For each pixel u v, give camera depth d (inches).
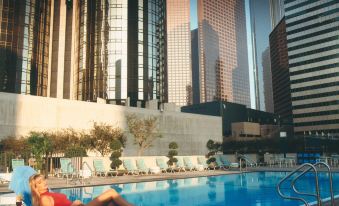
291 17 5344.5
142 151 1498.5
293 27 5295.3
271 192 661.9
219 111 3378.4
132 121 1437.0
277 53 7224.4
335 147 2030.0
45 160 952.3
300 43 5182.1
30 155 911.0
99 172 983.6
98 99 1562.5
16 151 1011.9
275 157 1619.1
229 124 3459.6
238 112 3656.5
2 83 1983.3
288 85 6461.6
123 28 2600.9
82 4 2768.2
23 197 284.0
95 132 1216.8
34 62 2186.3
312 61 5022.1
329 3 4906.5
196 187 753.0
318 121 4862.2
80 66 2677.2
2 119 1135.0
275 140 2006.6
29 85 2124.8
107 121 1403.8
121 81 2517.2
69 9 2773.1
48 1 2383.1
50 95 2438.5
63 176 909.2
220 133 1924.2
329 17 4889.3
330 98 4761.3
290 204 504.7
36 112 1216.2
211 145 1692.9
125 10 2632.9
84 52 2672.2
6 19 2060.8
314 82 4965.6
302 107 5068.9
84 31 2704.2
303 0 5211.6
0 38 2018.9
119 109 1454.2
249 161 1472.7
